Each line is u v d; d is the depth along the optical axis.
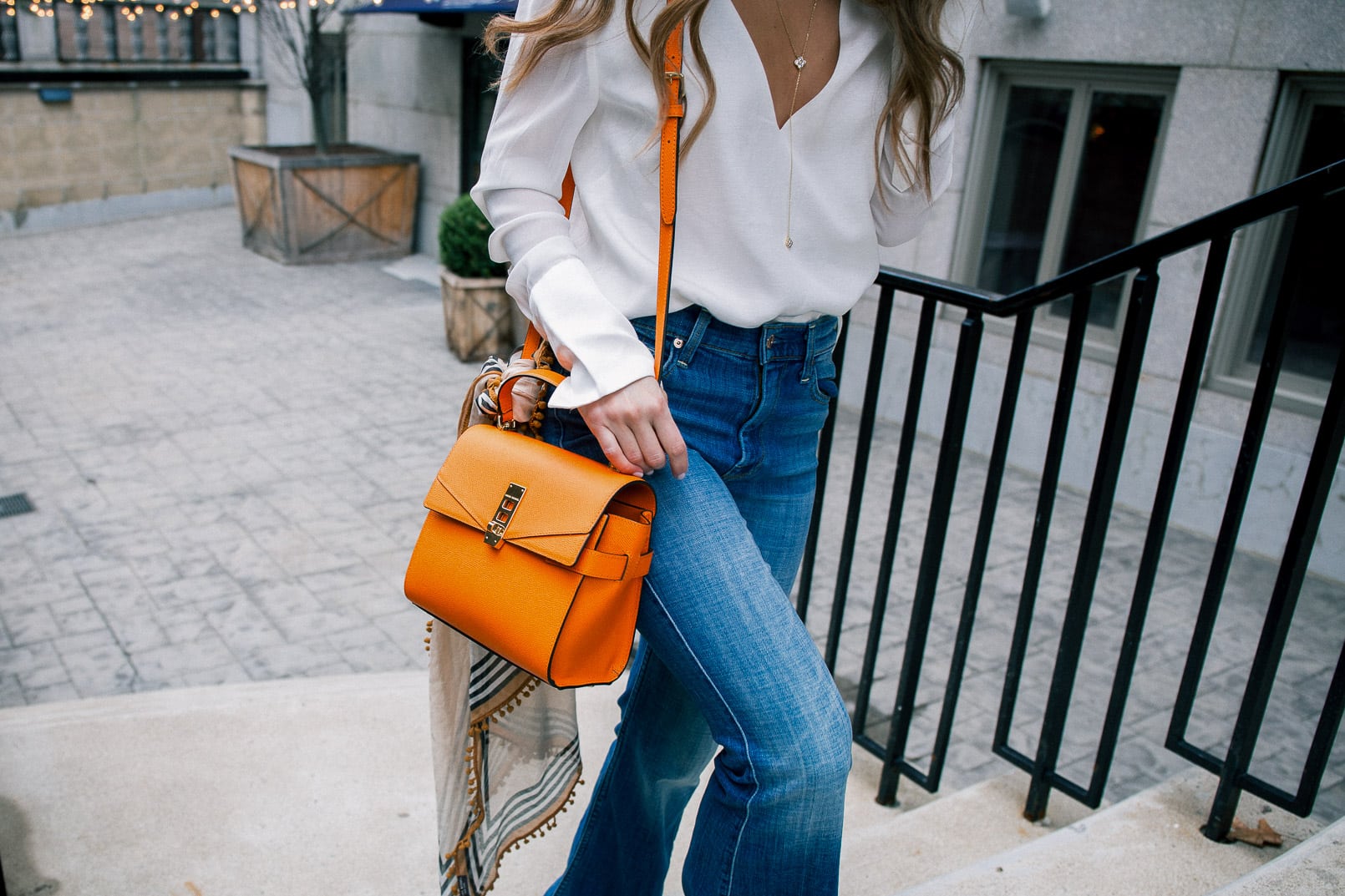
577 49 1.13
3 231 11.57
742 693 1.13
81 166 12.01
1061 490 5.75
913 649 2.16
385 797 2.12
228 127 13.15
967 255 6.25
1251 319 5.09
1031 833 2.01
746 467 1.26
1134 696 3.83
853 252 1.25
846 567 2.28
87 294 9.30
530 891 1.87
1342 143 4.71
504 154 1.17
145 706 2.42
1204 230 1.52
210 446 6.07
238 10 12.62
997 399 6.10
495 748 1.45
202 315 8.78
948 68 1.24
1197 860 1.70
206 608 4.35
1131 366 1.68
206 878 1.89
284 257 10.48
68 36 11.70
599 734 2.36
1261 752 3.45
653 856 1.50
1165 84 5.25
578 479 1.13
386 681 2.58
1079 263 5.82
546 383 1.26
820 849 1.17
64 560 4.70
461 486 1.20
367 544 4.95
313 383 7.21
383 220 10.80
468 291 7.53
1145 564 1.74
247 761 2.21
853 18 1.18
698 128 1.10
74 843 1.95
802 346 1.25
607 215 1.18
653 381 1.10
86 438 6.11
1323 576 4.83
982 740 3.56
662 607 1.17
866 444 2.19
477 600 1.16
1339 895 1.35
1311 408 4.86
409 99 10.69
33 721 2.31
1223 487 5.14
